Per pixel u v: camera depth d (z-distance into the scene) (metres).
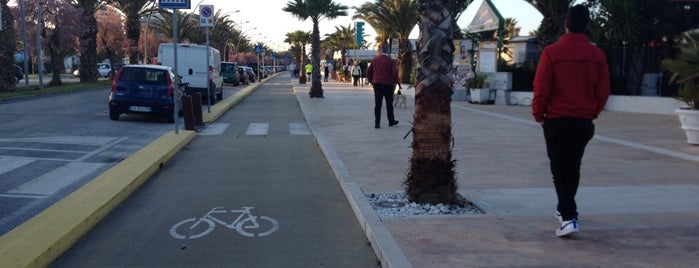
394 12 35.97
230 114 21.27
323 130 14.66
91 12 43.31
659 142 11.98
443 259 4.78
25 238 5.41
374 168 9.05
